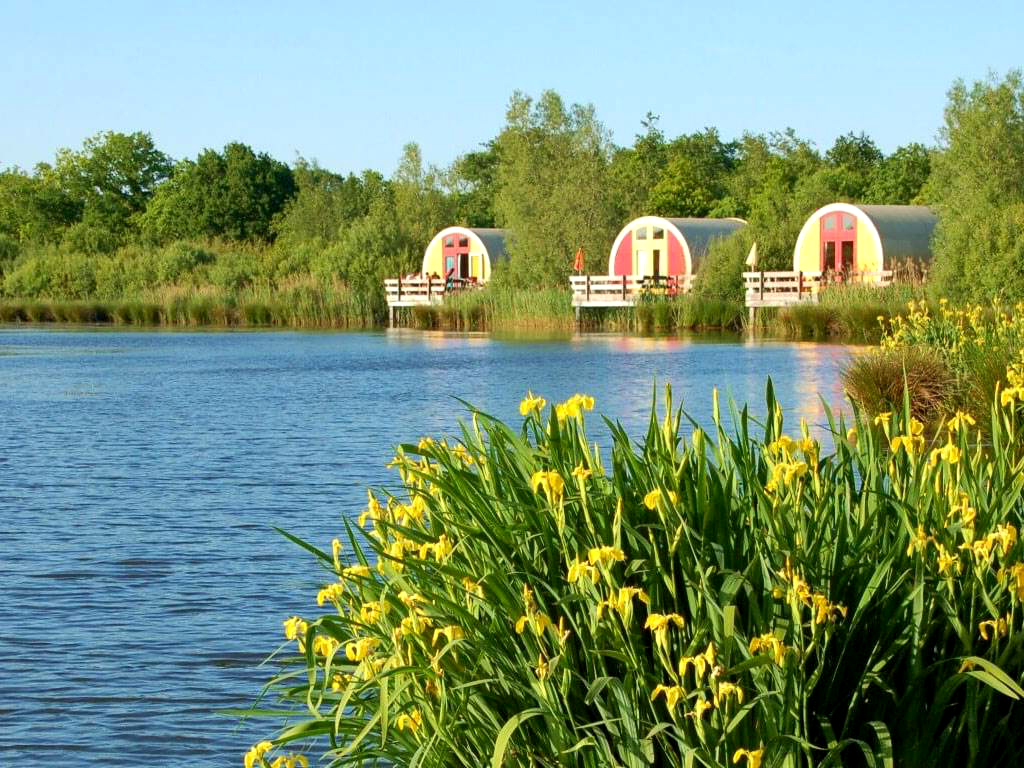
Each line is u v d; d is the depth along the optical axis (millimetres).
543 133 73688
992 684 4312
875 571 4586
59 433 24719
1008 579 4668
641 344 49781
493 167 131000
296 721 8172
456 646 4848
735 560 4805
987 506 5184
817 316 50531
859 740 4379
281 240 114500
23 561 13109
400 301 75188
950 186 53875
